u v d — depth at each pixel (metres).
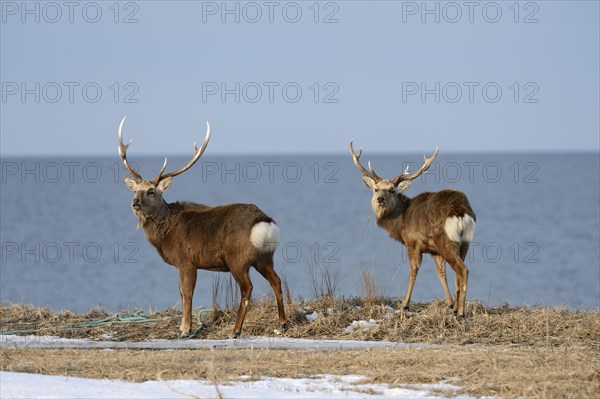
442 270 32.62
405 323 29.31
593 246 108.50
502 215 154.62
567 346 25.72
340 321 30.22
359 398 17.94
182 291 30.03
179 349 25.95
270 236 29.20
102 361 22.38
